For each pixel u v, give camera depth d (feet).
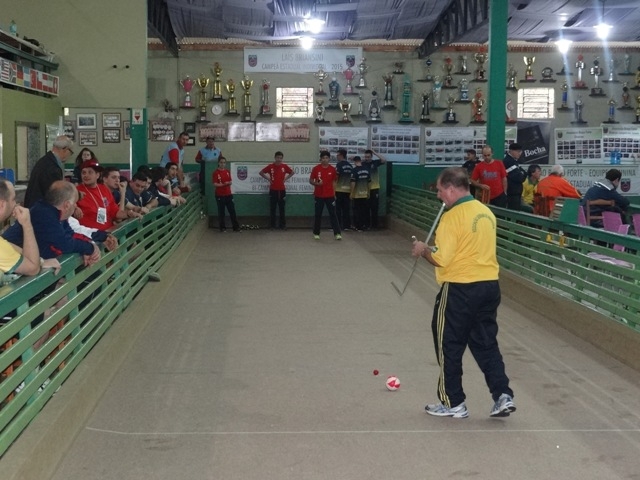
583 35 65.72
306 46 64.90
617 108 70.18
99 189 24.18
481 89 69.21
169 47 63.57
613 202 35.04
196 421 16.56
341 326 26.00
